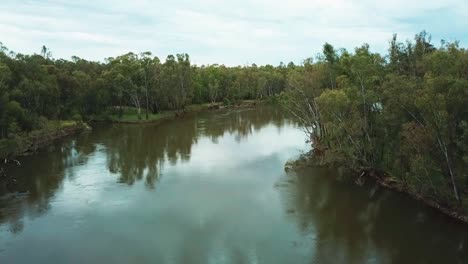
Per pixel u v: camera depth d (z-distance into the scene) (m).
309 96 65.81
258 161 60.34
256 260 29.77
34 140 70.81
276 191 45.81
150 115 113.62
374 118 48.19
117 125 101.56
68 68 119.44
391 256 30.44
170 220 37.38
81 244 32.44
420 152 37.47
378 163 48.75
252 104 159.88
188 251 31.22
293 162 57.91
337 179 50.34
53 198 43.44
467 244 32.28
